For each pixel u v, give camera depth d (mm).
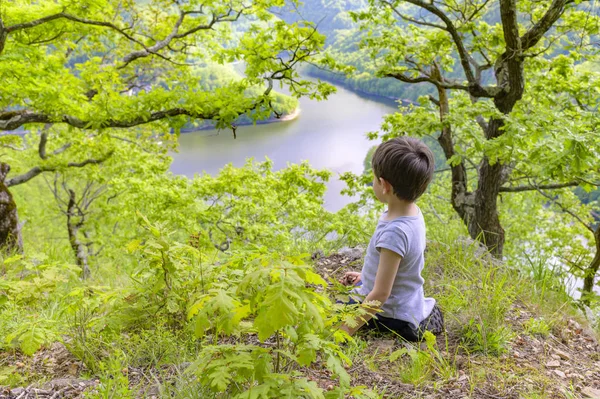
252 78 8914
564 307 3516
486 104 7492
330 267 3932
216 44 12750
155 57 13203
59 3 8531
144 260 2537
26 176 15305
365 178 11812
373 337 2635
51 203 21734
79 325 2523
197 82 12992
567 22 9648
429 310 2650
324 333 1817
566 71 9844
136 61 13438
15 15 8570
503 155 7590
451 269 3588
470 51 10422
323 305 1759
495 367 2332
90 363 2277
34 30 8797
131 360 2271
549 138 6852
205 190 13617
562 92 10148
